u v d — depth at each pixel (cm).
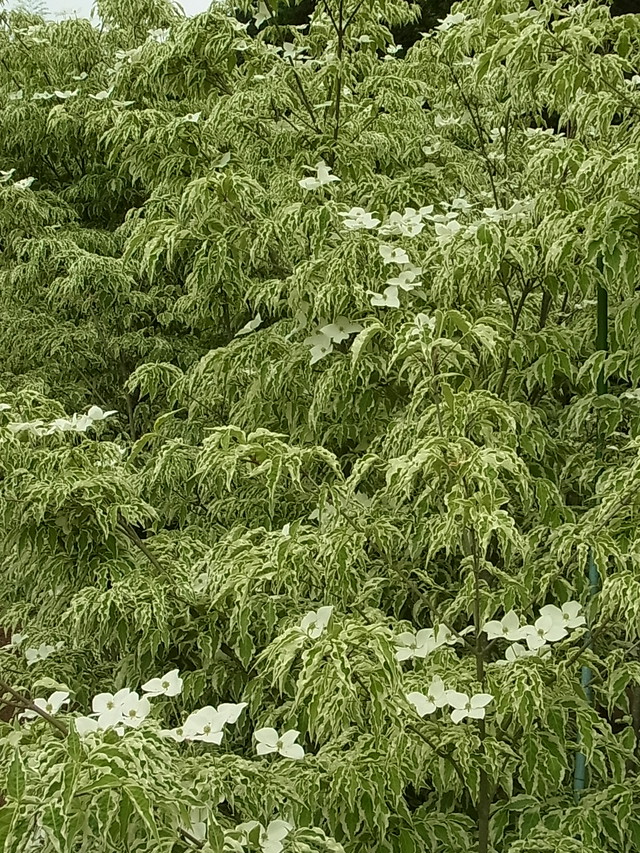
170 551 248
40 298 483
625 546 183
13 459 207
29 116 466
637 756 243
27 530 212
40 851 135
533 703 166
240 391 289
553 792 209
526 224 245
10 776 109
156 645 213
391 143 321
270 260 286
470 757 176
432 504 198
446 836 192
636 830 186
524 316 258
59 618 271
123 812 116
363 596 202
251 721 238
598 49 261
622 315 204
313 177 271
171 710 236
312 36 337
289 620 217
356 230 242
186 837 131
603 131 226
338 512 188
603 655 234
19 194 421
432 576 243
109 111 362
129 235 452
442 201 297
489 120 363
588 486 246
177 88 322
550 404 273
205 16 280
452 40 283
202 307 311
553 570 210
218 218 258
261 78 289
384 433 246
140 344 464
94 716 149
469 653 235
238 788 163
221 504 278
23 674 260
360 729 192
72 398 451
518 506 251
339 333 235
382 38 331
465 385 195
